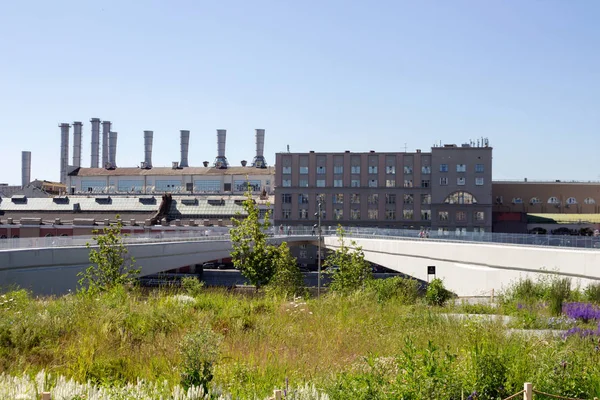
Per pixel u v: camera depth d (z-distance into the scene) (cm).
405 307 2203
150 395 892
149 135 13975
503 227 10375
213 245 5869
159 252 4928
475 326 1401
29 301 1875
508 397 908
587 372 1041
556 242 3728
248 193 3609
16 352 1170
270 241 6806
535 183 10812
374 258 6438
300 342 1395
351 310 1947
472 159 10000
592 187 10769
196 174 12456
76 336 1310
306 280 7612
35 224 8625
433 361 959
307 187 10331
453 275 4778
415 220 10150
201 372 1006
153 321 1495
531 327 1784
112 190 12800
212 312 1689
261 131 13612
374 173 10262
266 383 1028
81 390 873
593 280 3247
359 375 992
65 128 15100
